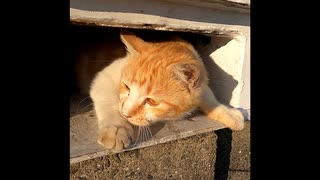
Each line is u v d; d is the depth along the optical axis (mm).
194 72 256
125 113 242
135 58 269
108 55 297
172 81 258
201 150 270
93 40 296
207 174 279
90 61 296
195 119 276
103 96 262
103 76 280
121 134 212
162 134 239
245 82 290
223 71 297
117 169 227
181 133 245
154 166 244
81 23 188
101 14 180
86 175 217
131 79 257
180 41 295
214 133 275
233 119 275
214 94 304
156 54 266
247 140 298
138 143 219
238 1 226
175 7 214
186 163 262
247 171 305
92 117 245
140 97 250
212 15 241
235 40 282
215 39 295
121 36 275
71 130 220
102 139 207
